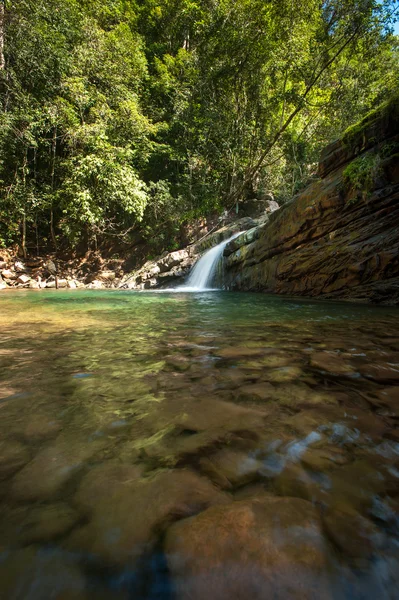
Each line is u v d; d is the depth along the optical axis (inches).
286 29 529.0
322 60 560.1
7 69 534.6
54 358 72.2
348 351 77.9
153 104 722.2
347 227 249.8
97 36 596.7
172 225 615.8
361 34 525.0
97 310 173.8
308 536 22.3
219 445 34.8
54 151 573.0
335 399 47.9
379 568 20.2
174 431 38.0
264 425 39.5
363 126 249.8
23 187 559.5
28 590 18.9
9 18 518.0
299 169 674.8
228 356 73.5
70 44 599.5
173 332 105.2
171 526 23.3
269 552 20.9
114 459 32.1
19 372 61.6
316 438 36.4
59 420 41.0
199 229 624.4
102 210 546.0
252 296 279.6
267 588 18.8
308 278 271.7
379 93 600.4
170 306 194.9
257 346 83.9
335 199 257.1
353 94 635.5
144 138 609.3
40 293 349.1
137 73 676.1
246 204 640.4
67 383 55.3
